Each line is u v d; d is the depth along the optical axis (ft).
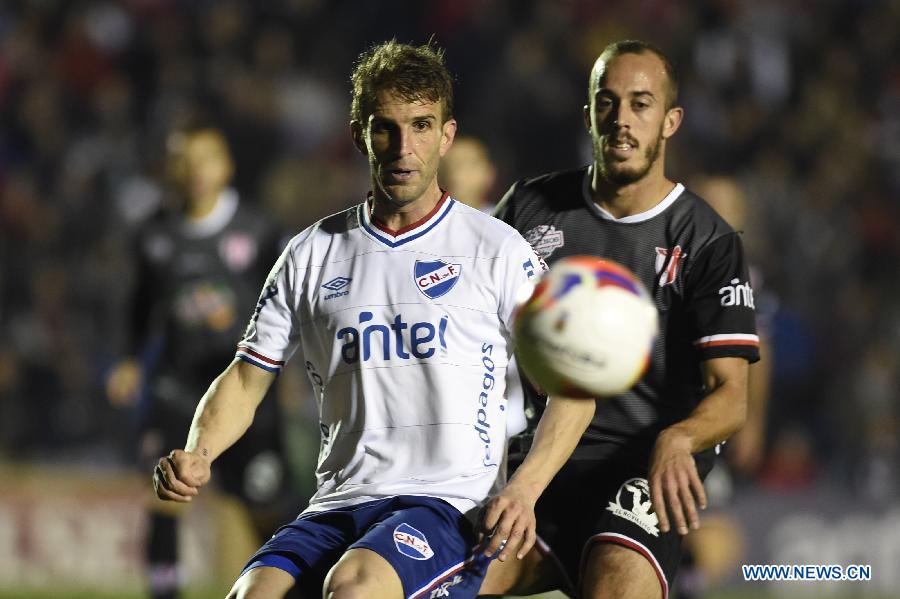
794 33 190.29
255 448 85.51
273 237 87.04
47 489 118.11
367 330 45.73
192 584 113.70
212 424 46.03
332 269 46.85
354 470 45.70
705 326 51.44
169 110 161.68
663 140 53.26
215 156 85.46
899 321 158.71
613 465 52.31
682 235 52.60
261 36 175.73
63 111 167.53
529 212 54.95
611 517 50.57
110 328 144.36
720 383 51.01
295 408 119.85
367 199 48.32
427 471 45.29
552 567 52.80
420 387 45.34
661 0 185.37
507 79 167.73
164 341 85.10
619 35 180.24
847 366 153.07
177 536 85.25
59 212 153.79
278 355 47.44
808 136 179.22
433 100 45.19
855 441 147.64
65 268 148.46
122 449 135.85
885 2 196.54
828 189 169.27
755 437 82.99
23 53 172.35
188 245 85.46
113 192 156.66
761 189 161.58
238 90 163.84
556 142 166.30
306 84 172.76
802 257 158.61
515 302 45.98
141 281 86.53
